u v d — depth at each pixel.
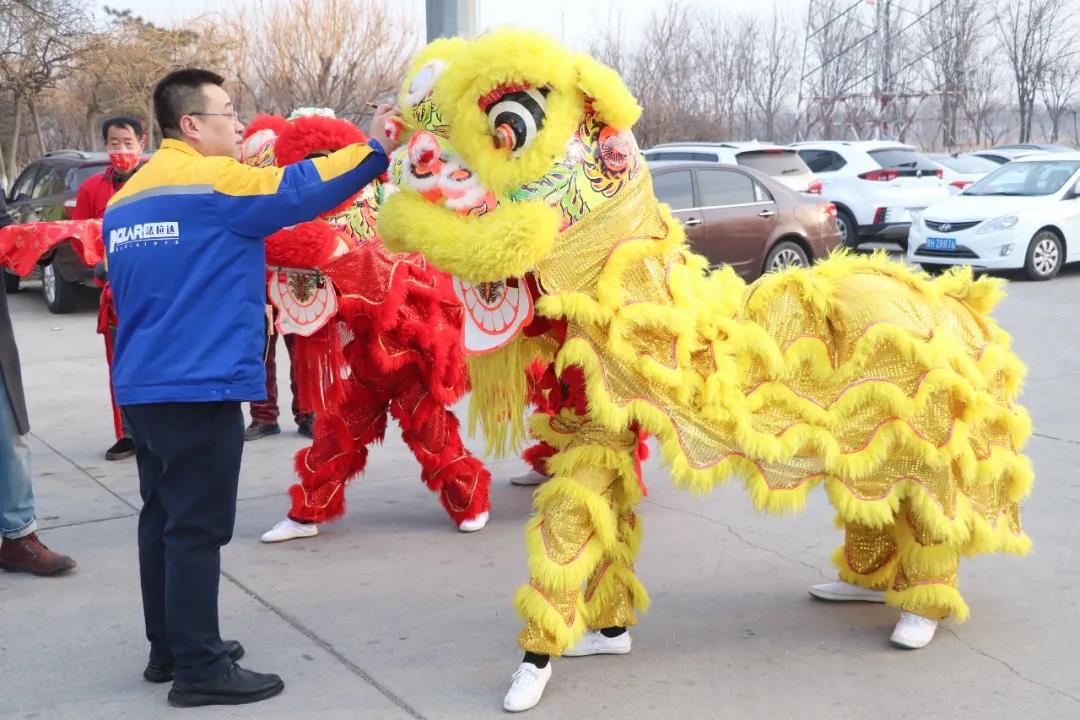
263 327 3.39
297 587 4.46
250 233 3.28
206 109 3.42
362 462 5.16
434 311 4.90
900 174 16.33
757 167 15.29
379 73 26.75
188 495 3.32
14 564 4.61
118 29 28.20
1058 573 4.39
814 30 40.50
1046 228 13.43
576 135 3.24
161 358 3.24
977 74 44.41
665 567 4.60
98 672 3.71
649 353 3.31
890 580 4.06
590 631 3.78
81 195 6.82
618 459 3.40
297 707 3.43
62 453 6.75
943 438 3.46
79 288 12.80
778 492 3.43
